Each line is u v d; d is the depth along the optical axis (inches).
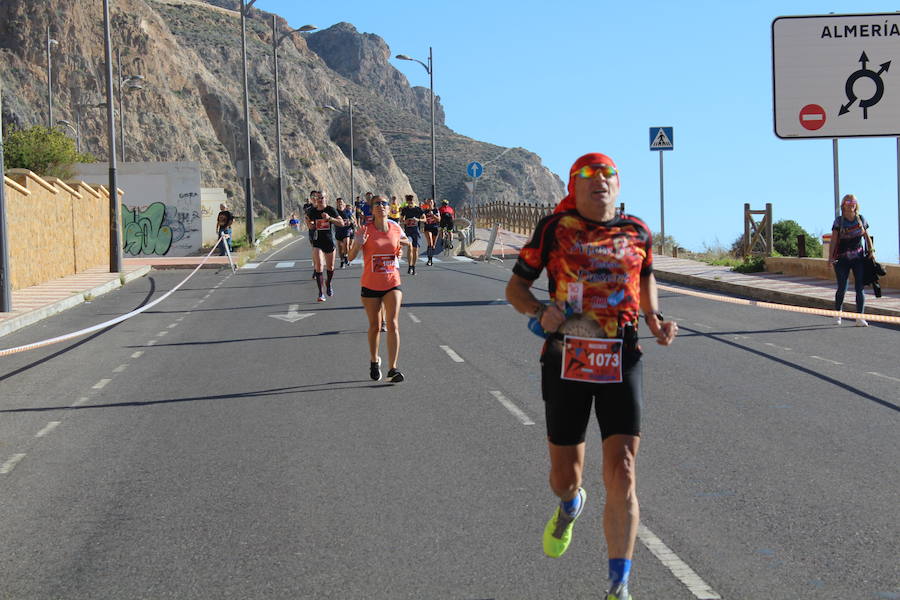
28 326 682.2
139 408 390.3
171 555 220.2
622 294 180.9
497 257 1360.7
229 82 5585.6
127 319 712.4
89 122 3484.3
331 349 539.8
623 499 175.5
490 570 207.0
